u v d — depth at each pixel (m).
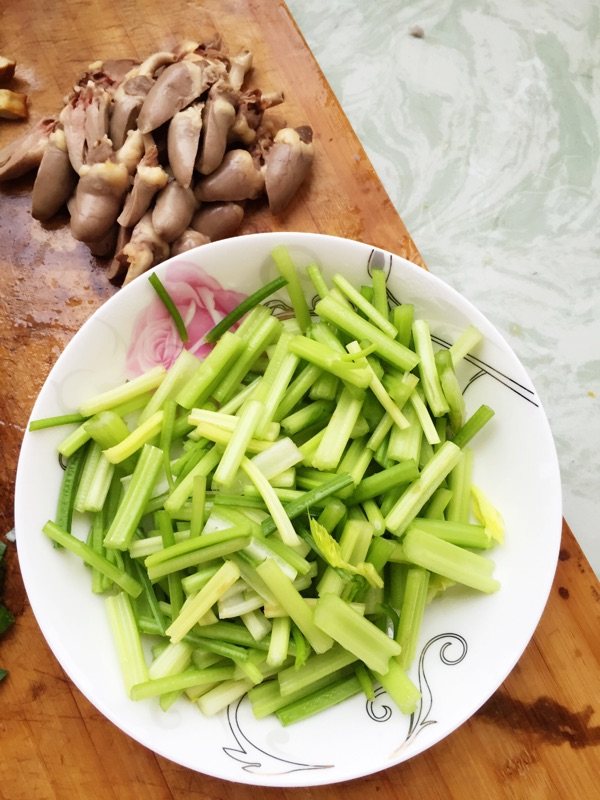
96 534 0.31
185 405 0.31
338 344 0.32
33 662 0.34
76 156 0.35
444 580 0.31
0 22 0.38
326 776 0.28
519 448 0.31
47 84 0.38
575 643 0.34
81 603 0.30
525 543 0.31
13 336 0.36
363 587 0.30
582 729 0.34
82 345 0.30
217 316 0.33
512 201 0.43
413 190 0.43
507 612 0.30
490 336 0.31
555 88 0.44
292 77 0.38
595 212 0.43
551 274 0.42
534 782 0.33
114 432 0.31
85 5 0.38
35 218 0.37
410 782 0.33
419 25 0.44
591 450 0.40
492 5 0.44
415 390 0.32
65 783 0.33
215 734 0.30
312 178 0.37
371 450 0.31
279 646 0.29
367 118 0.43
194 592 0.29
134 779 0.33
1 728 0.33
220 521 0.30
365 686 0.30
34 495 0.29
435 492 0.32
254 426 0.30
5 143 0.38
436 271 0.42
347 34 0.44
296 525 0.30
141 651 0.30
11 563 0.34
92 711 0.33
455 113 0.43
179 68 0.34
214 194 0.36
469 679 0.30
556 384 0.41
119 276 0.36
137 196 0.34
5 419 0.35
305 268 0.33
